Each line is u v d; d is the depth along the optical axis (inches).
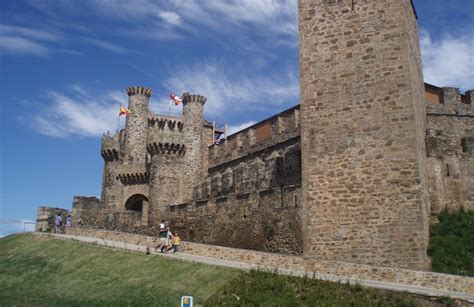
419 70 1245.1
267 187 1798.7
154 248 1387.8
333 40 1175.6
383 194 1053.8
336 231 1079.6
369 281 936.3
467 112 1537.9
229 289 943.0
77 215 2263.8
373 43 1131.3
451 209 1236.5
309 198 1121.4
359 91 1123.3
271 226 1477.6
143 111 2792.8
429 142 1267.2
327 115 1144.2
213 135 2785.4
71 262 1355.8
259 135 2192.4
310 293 872.9
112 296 1053.8
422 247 1002.7
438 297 794.2
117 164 2719.0
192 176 2444.6
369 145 1088.2
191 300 765.9
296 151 1705.2
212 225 1768.0
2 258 1546.5
